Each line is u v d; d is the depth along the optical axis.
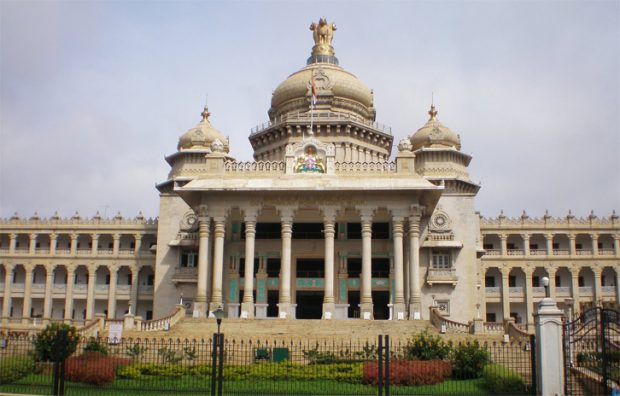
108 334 44.94
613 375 31.80
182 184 72.12
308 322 52.16
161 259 73.12
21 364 31.59
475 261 69.75
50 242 90.56
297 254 65.94
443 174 72.94
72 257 89.44
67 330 30.58
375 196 59.75
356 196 59.75
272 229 66.94
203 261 59.53
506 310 88.81
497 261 89.88
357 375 32.41
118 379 32.38
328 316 56.97
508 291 89.25
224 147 76.44
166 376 33.06
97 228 89.69
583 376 32.41
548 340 27.92
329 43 85.00
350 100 78.12
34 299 91.56
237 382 31.78
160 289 72.38
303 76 78.31
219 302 58.41
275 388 30.11
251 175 61.50
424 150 73.69
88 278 89.81
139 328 49.53
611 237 91.25
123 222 89.44
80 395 27.77
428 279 68.31
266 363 35.28
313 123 73.50
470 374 34.06
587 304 88.88
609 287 88.94
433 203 63.75
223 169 62.50
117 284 89.75
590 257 89.25
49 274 89.50
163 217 74.38
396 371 31.66
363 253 58.75
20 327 71.50
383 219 66.19
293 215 59.75
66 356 28.23
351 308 65.00
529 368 35.41
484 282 89.69
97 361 31.89
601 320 28.36
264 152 77.19
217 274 59.12
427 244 68.56
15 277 92.94
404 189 58.09
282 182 59.94
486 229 90.38
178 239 72.94
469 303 68.38
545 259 89.62
